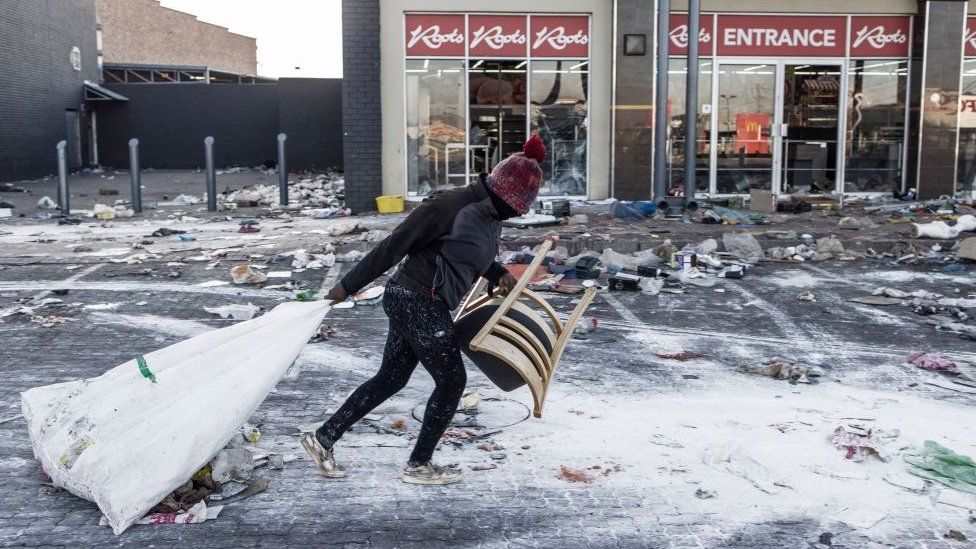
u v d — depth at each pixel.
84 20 34.16
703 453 4.79
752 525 4.01
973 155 17.83
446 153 16.42
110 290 9.22
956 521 4.04
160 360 4.39
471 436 5.09
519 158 4.12
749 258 11.32
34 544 3.75
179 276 10.04
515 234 12.25
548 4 16.16
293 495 4.29
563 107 16.52
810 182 17.47
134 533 3.86
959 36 16.88
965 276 10.27
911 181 17.39
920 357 6.78
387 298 4.22
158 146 34.94
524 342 4.39
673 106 16.89
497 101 16.41
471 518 4.07
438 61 16.16
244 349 4.41
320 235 13.00
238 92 34.59
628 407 5.66
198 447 4.12
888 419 5.43
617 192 16.52
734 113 17.11
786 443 5.00
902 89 17.31
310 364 6.62
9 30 27.08
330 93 31.77
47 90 30.38
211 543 3.79
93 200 20.67
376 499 4.26
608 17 16.25
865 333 7.76
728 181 17.30
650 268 10.06
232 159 34.84
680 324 8.07
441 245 4.12
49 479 4.40
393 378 4.46
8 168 27.11
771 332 7.80
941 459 4.69
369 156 16.05
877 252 11.79
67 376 6.26
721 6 16.75
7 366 6.50
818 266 10.97
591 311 8.59
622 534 3.92
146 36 47.06
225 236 13.10
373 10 15.69
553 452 4.87
